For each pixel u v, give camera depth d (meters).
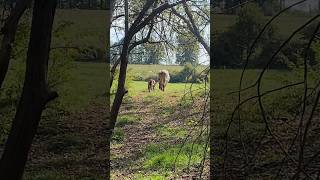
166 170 9.05
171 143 9.44
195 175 7.58
